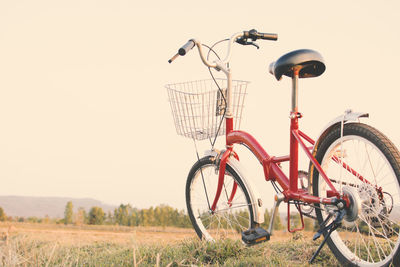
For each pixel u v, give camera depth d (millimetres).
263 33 2715
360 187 2102
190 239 3100
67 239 4277
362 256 2326
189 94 2723
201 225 3166
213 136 2922
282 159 2494
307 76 2414
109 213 45125
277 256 2576
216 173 2984
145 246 3057
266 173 2617
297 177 2371
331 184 2129
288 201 2420
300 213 2438
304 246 2746
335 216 2109
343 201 2041
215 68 2854
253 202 2670
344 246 2266
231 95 2820
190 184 3246
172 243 3150
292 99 2299
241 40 2766
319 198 2180
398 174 1840
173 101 2836
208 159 3014
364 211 2066
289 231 2453
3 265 2457
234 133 2848
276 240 3154
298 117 2318
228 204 2922
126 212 43688
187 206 3271
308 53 2209
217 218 3014
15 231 3949
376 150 1966
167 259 2609
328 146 2266
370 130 1993
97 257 3150
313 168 2352
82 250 3711
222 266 2447
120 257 2906
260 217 2658
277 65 2268
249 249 2764
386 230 2057
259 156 2666
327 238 2184
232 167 2826
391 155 1877
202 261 2598
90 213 45406
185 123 2805
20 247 3049
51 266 2656
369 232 2186
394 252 1896
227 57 2762
